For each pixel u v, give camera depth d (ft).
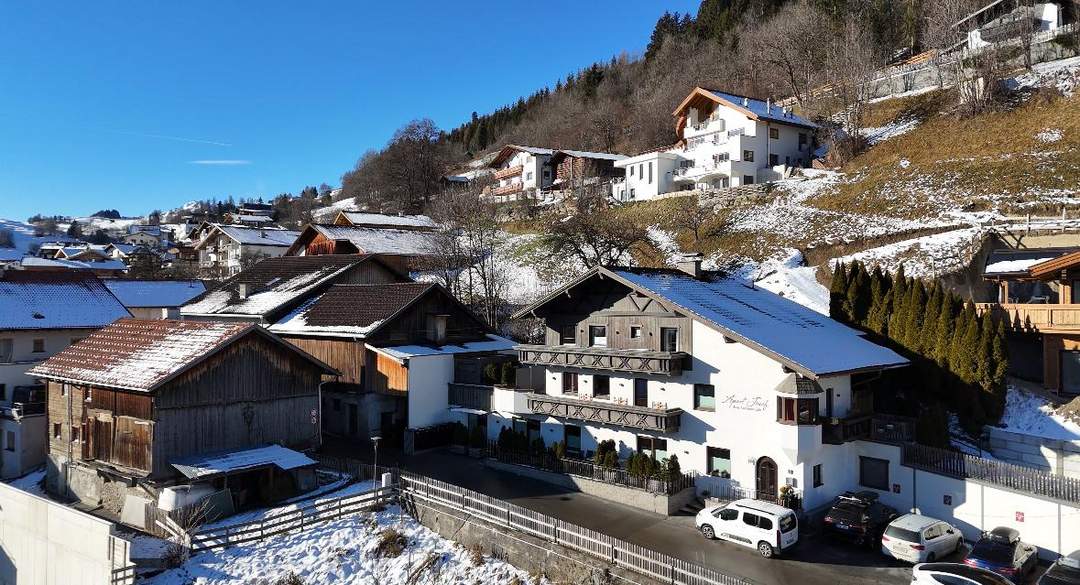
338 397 136.56
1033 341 114.83
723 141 245.65
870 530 80.89
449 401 132.05
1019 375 116.06
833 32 313.73
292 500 100.94
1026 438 96.37
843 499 85.61
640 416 97.76
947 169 190.08
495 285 203.31
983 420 102.47
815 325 108.68
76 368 114.42
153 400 98.32
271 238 338.13
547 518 80.53
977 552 73.15
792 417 85.92
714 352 94.94
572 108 485.97
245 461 100.63
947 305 106.83
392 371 128.06
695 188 250.37
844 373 87.71
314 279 167.43
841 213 188.85
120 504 104.94
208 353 102.32
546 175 333.62
